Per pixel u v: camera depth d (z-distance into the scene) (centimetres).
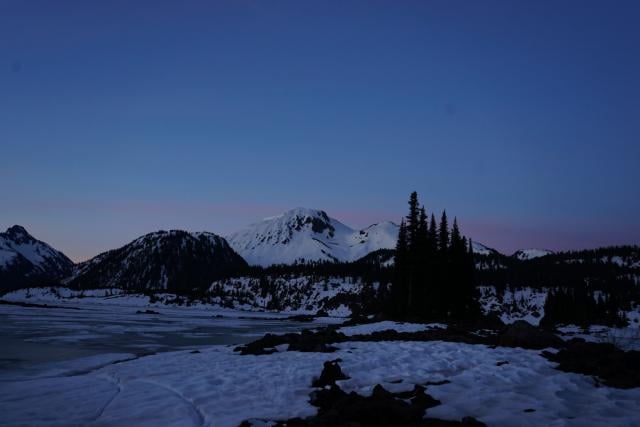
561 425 988
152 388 1592
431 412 1098
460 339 2606
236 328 6869
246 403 1303
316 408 1217
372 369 1678
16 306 14638
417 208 6531
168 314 12625
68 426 1174
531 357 1817
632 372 1436
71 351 3247
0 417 1268
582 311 8725
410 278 6272
